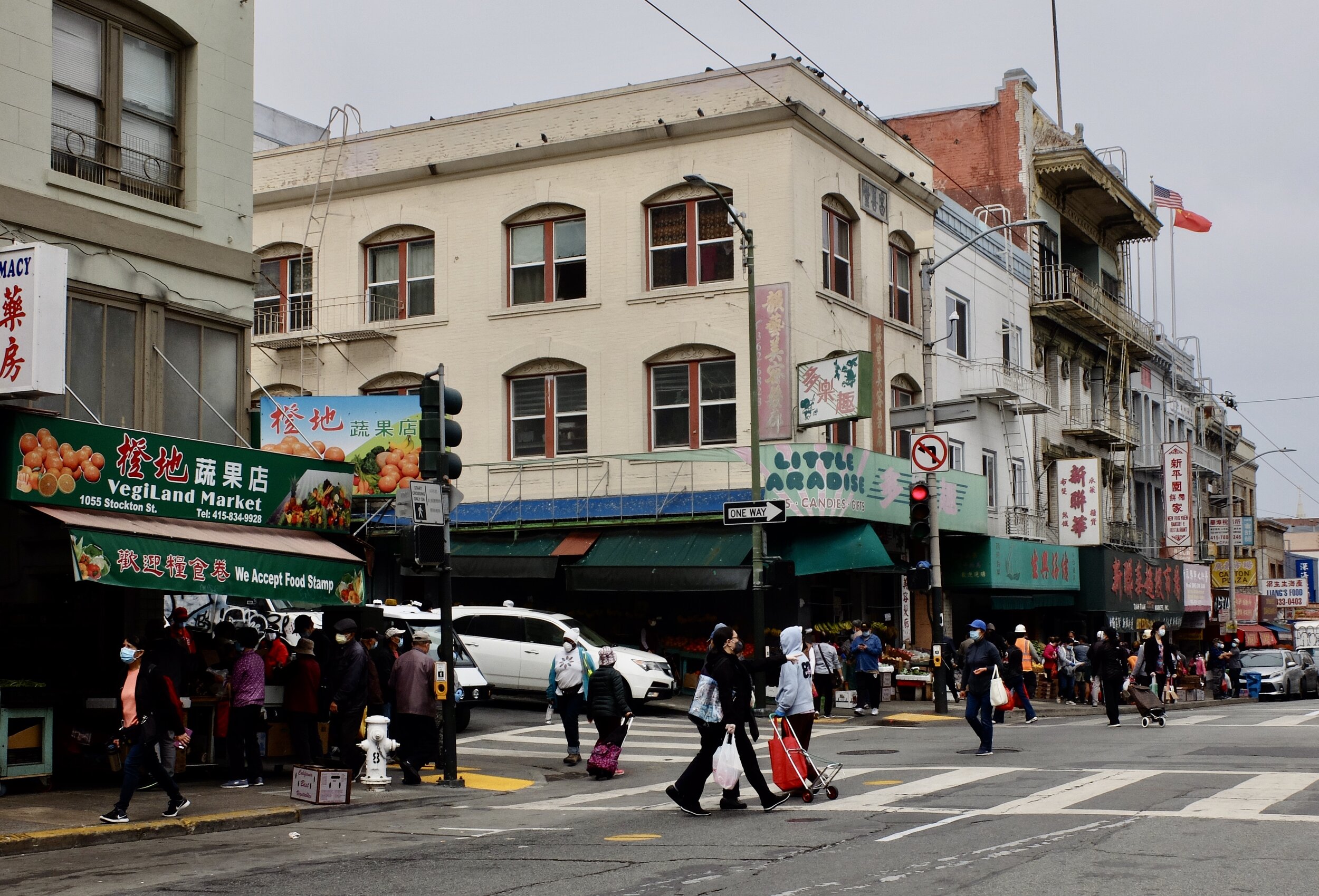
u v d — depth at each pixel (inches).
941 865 364.2
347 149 1326.3
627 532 1176.2
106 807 505.0
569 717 717.9
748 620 1190.9
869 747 775.1
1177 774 572.4
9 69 568.4
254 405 865.5
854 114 1282.0
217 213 667.4
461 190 1280.8
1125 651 1032.2
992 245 1592.0
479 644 1033.5
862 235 1272.1
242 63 689.6
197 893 358.0
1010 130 1753.2
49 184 582.2
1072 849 384.8
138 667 485.1
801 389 1128.8
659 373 1200.2
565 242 1246.3
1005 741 800.9
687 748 808.9
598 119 1230.9
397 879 374.3
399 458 1049.5
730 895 331.9
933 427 1082.7
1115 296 2079.2
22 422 525.0
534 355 1235.9
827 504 1108.5
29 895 358.3
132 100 635.5
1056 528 1676.9
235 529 612.4
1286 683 1616.6
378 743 609.9
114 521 551.5
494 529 1219.9
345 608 711.1
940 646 1051.3
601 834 462.9
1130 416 2058.3
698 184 1016.2
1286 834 404.2
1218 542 2330.2
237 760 587.2
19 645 601.9
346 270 1320.1
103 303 608.4
